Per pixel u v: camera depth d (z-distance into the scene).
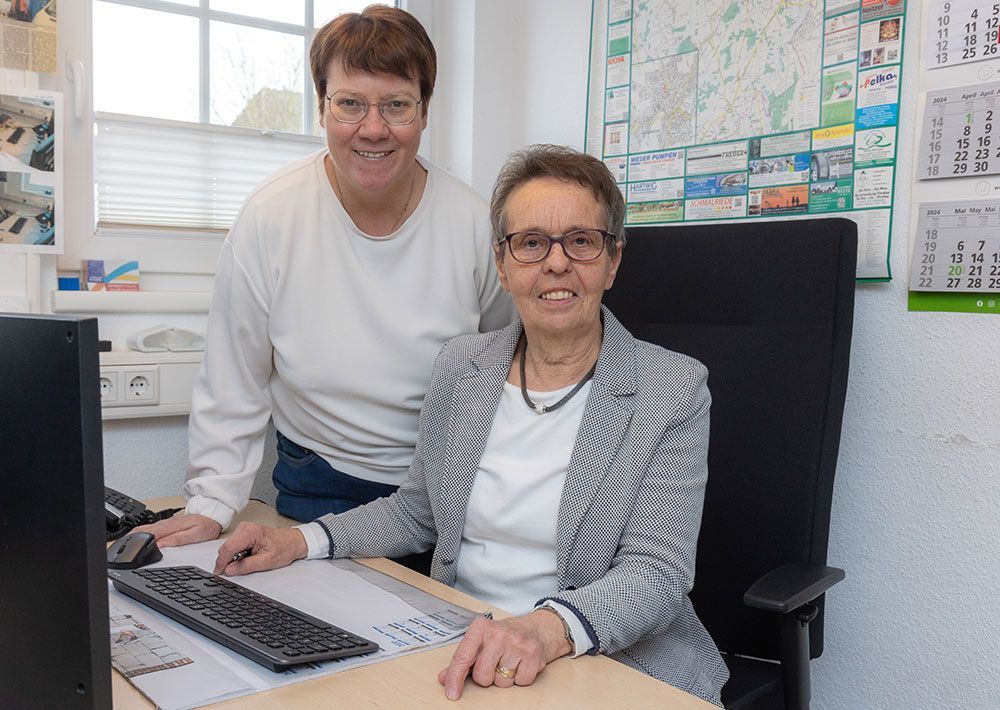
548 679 0.90
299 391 1.53
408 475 1.38
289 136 2.07
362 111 1.37
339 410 1.52
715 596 1.38
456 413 1.27
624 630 1.01
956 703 1.40
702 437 1.19
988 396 1.35
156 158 1.90
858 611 1.54
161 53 1.90
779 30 1.60
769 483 1.34
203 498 1.43
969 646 1.38
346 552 1.29
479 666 0.88
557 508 1.18
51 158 1.69
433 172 1.56
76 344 0.61
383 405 1.53
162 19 1.89
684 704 0.85
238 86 2.00
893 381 1.47
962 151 1.35
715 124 1.72
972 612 1.38
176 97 1.92
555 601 1.01
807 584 1.15
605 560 1.16
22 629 0.69
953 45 1.36
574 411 1.21
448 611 1.07
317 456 1.58
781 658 1.19
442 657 0.94
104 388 1.72
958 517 1.39
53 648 0.66
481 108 2.12
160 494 1.84
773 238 1.39
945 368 1.40
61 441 0.63
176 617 0.99
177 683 0.84
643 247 1.52
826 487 1.32
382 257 1.49
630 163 1.89
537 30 2.10
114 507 1.47
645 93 1.85
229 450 1.51
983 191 1.34
